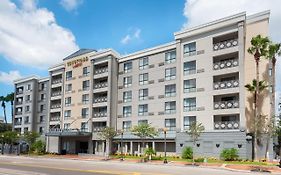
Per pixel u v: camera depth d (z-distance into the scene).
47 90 76.69
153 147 52.34
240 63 43.19
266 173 27.78
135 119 56.91
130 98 58.50
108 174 23.27
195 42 48.75
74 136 62.38
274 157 44.25
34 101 78.31
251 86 42.66
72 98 65.62
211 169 30.97
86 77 63.50
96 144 59.38
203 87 46.72
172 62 53.44
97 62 61.97
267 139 40.56
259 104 43.09
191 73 48.50
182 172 26.16
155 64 55.84
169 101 52.62
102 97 59.94
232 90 43.66
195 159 40.88
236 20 44.28
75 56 66.81
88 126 60.75
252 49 42.88
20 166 30.64
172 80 52.84
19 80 82.88
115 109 59.62
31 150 68.31
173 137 49.94
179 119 48.53
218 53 45.75
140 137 50.28
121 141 52.94
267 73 43.31
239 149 41.62
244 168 31.45
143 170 27.92
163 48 54.78
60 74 70.38
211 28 46.91
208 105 45.78
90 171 25.67
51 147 67.25
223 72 44.84
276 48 42.00
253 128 42.06
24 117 79.69
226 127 43.53
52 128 66.94
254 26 45.22
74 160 46.00
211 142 44.47
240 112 42.38
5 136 72.38
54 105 69.81
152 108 54.78
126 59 60.28
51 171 25.22
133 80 58.69
